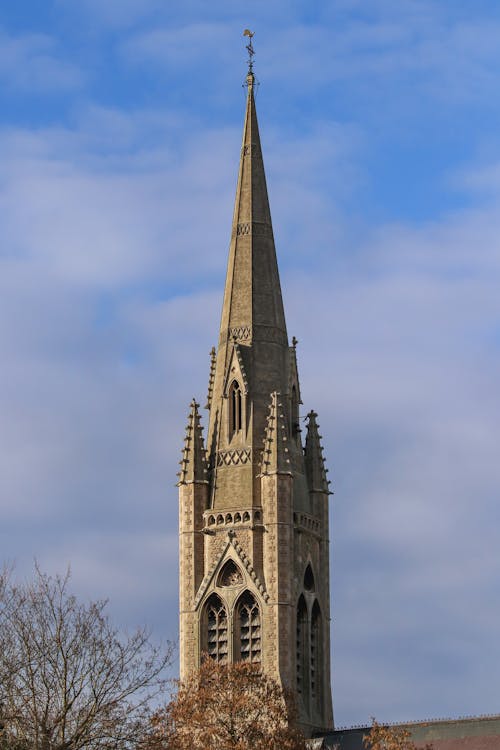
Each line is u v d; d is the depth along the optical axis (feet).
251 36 626.23
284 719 487.61
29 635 383.65
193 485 579.48
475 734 529.86
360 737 549.54
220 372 597.11
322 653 580.71
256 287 603.26
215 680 495.00
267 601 563.07
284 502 572.10
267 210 615.98
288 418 593.01
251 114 626.23
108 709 376.89
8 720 371.56
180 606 572.92
